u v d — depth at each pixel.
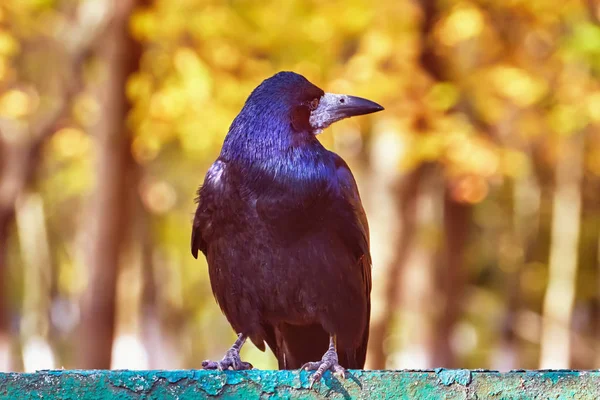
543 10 15.88
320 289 6.65
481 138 15.85
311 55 16.39
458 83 16.00
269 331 7.10
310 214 6.55
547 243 30.81
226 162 6.67
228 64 15.81
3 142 20.55
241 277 6.70
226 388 5.15
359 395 5.17
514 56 16.56
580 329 31.31
